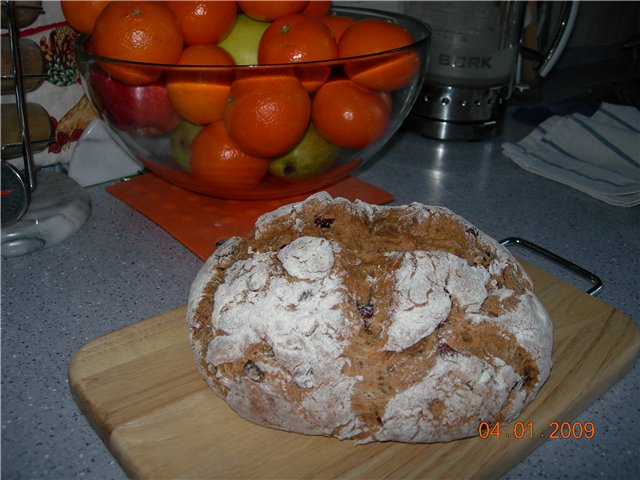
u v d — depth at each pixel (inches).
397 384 12.1
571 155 27.0
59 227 20.0
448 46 27.0
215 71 16.4
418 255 12.9
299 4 19.4
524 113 32.1
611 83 34.9
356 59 16.9
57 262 19.2
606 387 14.8
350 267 13.1
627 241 21.5
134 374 14.2
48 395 14.2
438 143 29.5
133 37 16.8
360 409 12.2
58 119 22.6
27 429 13.3
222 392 13.0
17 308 17.0
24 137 19.3
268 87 16.6
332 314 12.3
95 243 20.3
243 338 12.6
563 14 30.9
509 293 13.5
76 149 23.0
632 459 12.9
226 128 17.6
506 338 12.9
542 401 13.8
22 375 14.7
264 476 11.9
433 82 27.9
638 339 15.8
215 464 12.2
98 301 17.4
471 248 14.0
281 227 14.5
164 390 13.9
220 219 21.0
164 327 15.8
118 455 12.4
